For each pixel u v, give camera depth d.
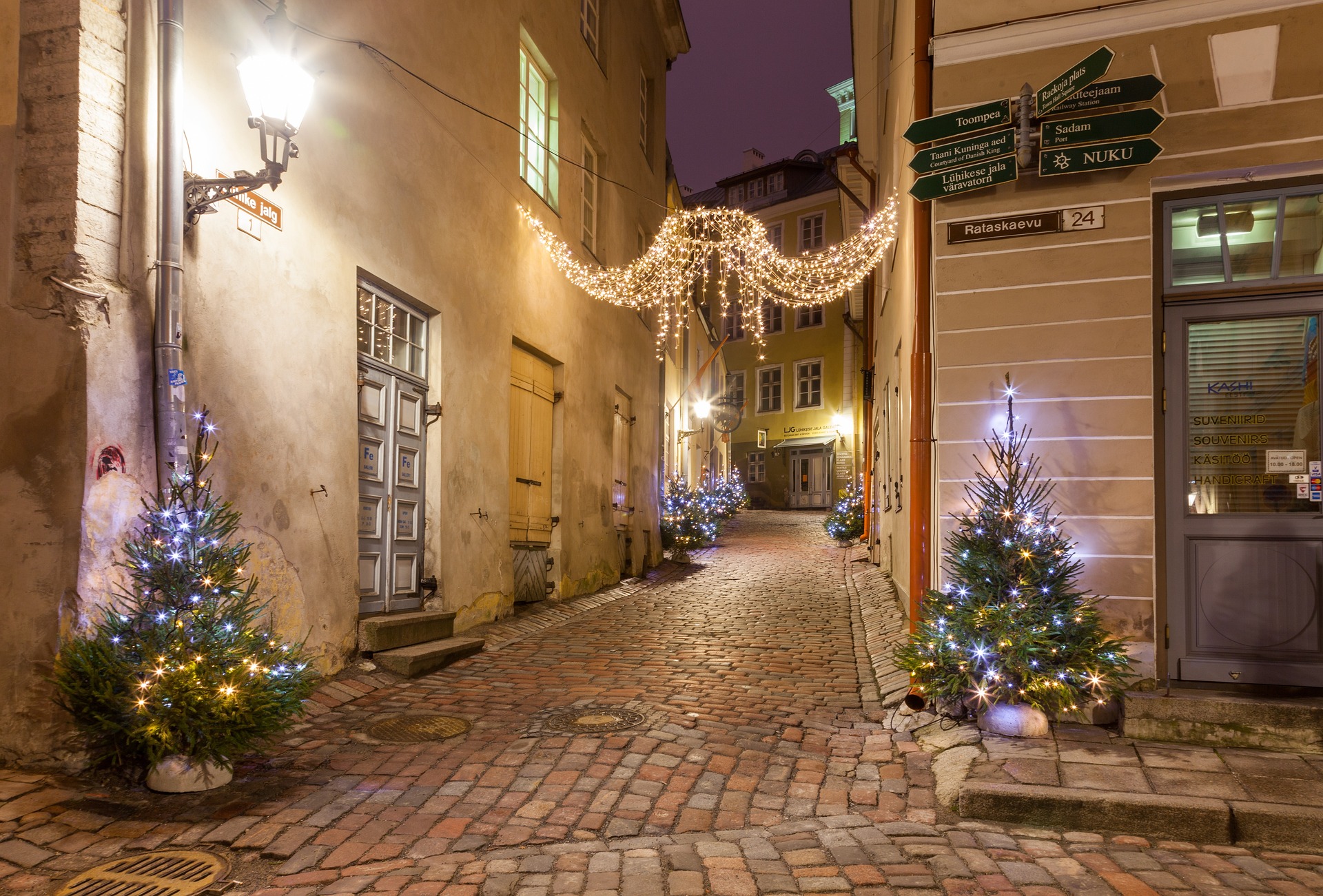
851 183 16.41
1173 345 5.35
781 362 33.12
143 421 4.41
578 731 5.10
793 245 32.84
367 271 6.57
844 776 4.49
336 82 6.21
